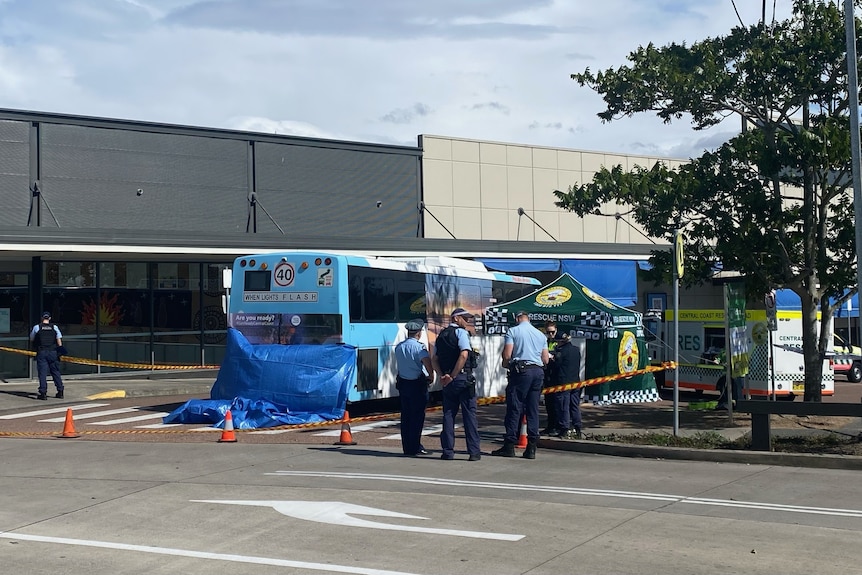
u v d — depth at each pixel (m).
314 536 8.40
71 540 8.38
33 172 26.72
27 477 11.83
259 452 13.97
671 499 10.02
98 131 27.78
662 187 17.59
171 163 28.97
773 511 9.39
